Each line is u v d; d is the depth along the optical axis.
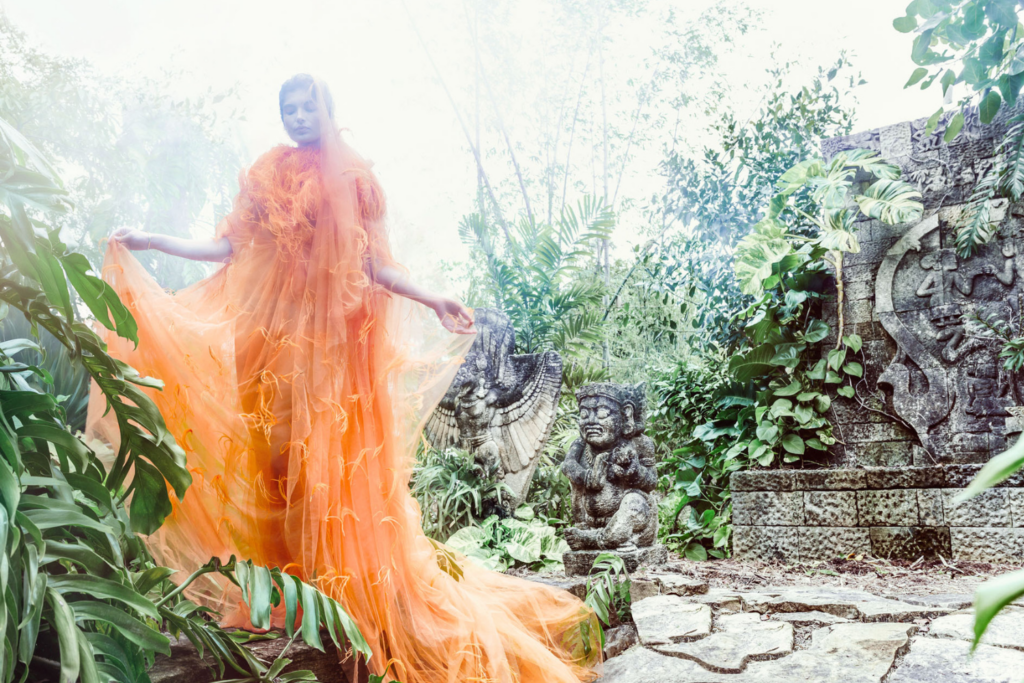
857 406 5.86
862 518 5.25
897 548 5.13
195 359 1.84
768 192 7.82
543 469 5.70
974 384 5.41
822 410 5.90
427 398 2.17
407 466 2.04
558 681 1.98
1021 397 5.25
